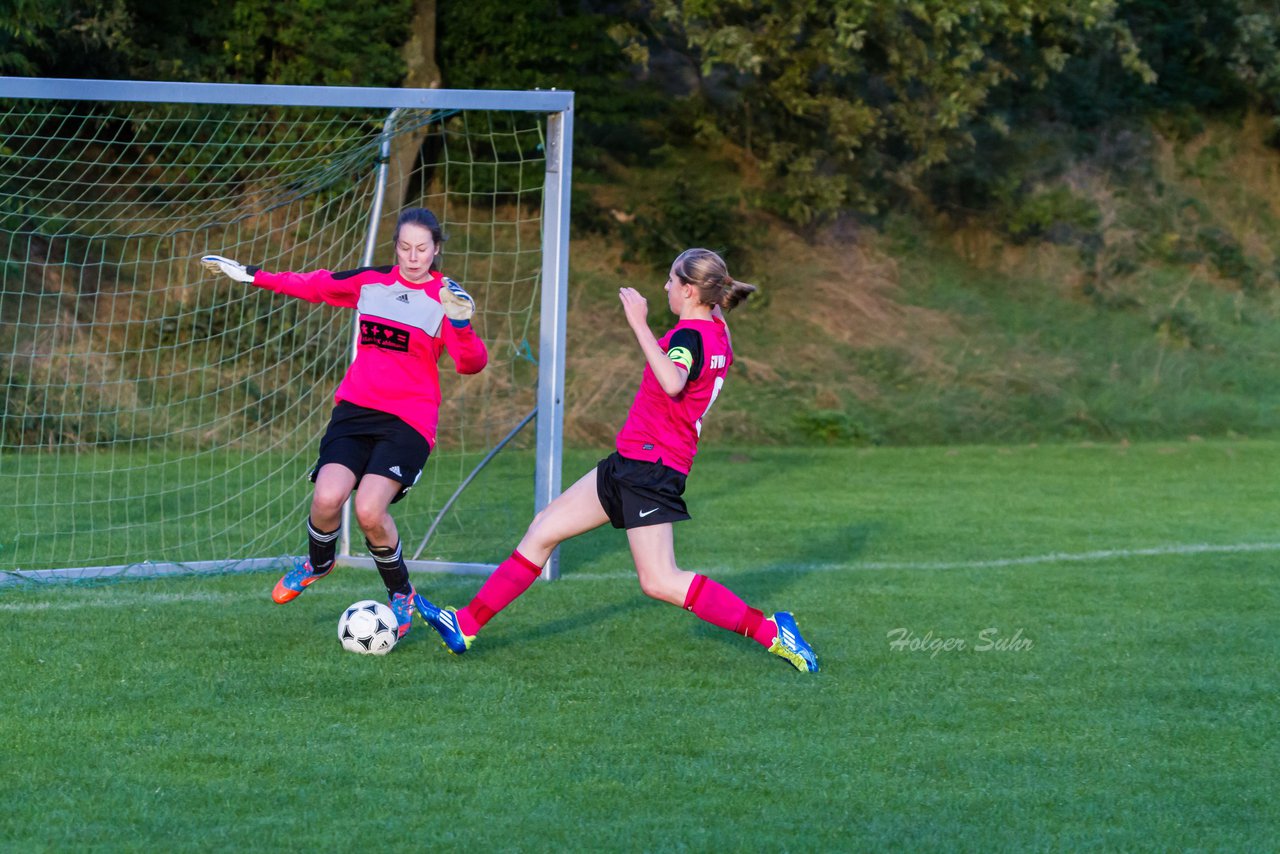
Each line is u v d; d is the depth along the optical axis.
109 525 30.42
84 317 47.09
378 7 57.16
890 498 38.09
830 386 58.28
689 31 54.75
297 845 12.30
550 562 25.09
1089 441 57.62
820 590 24.89
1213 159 78.38
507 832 12.74
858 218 68.69
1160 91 79.19
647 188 65.31
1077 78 76.75
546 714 16.47
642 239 62.34
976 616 22.84
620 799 13.70
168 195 51.94
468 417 48.38
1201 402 61.56
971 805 13.84
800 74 59.81
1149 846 12.86
